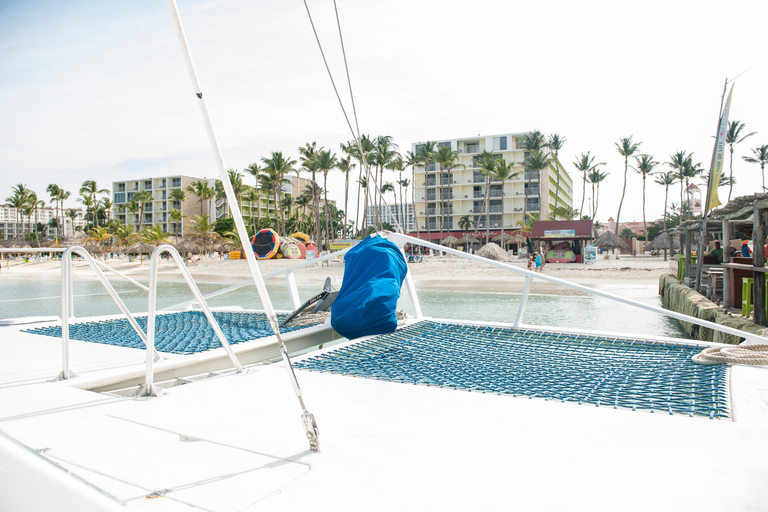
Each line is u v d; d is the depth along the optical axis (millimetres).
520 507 1314
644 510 1296
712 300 10180
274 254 50375
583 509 1304
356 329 4270
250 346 3859
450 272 31766
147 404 2309
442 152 73625
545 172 80938
